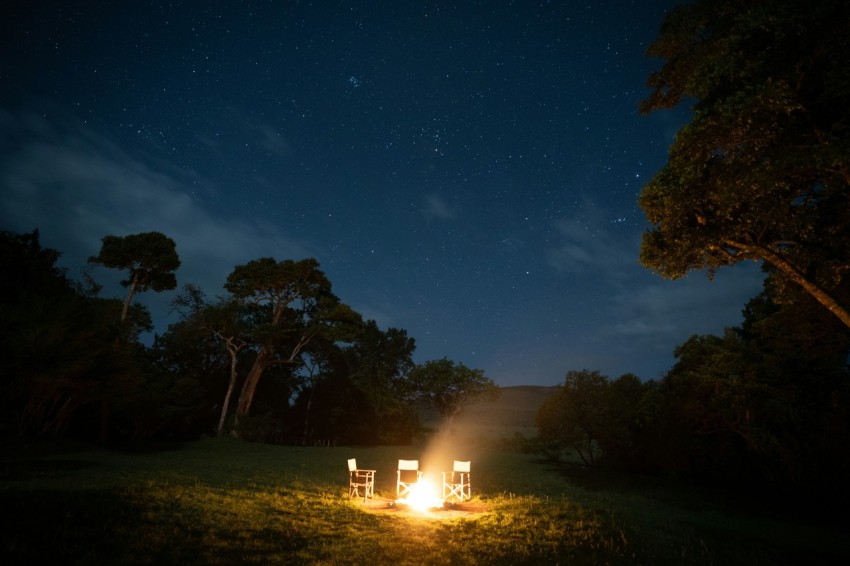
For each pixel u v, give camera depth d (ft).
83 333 76.43
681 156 39.06
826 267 43.96
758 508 70.49
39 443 80.43
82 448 87.45
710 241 40.98
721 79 35.99
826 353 64.18
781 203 40.14
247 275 155.63
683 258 43.34
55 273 93.09
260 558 27.61
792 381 70.38
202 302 147.74
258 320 162.20
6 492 37.14
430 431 220.23
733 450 83.20
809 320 62.69
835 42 33.47
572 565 31.58
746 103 33.58
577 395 109.70
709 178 38.91
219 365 164.76
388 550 31.83
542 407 113.29
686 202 39.96
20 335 67.82
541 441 119.96
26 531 27.61
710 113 36.55
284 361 159.53
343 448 143.74
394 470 89.45
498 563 30.81
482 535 37.70
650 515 55.21
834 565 40.14
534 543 36.24
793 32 33.06
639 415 102.06
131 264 138.21
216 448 117.08
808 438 70.64
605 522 45.06
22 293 79.66
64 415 90.84
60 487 41.98
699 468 89.81
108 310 86.28
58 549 25.29
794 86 35.73
